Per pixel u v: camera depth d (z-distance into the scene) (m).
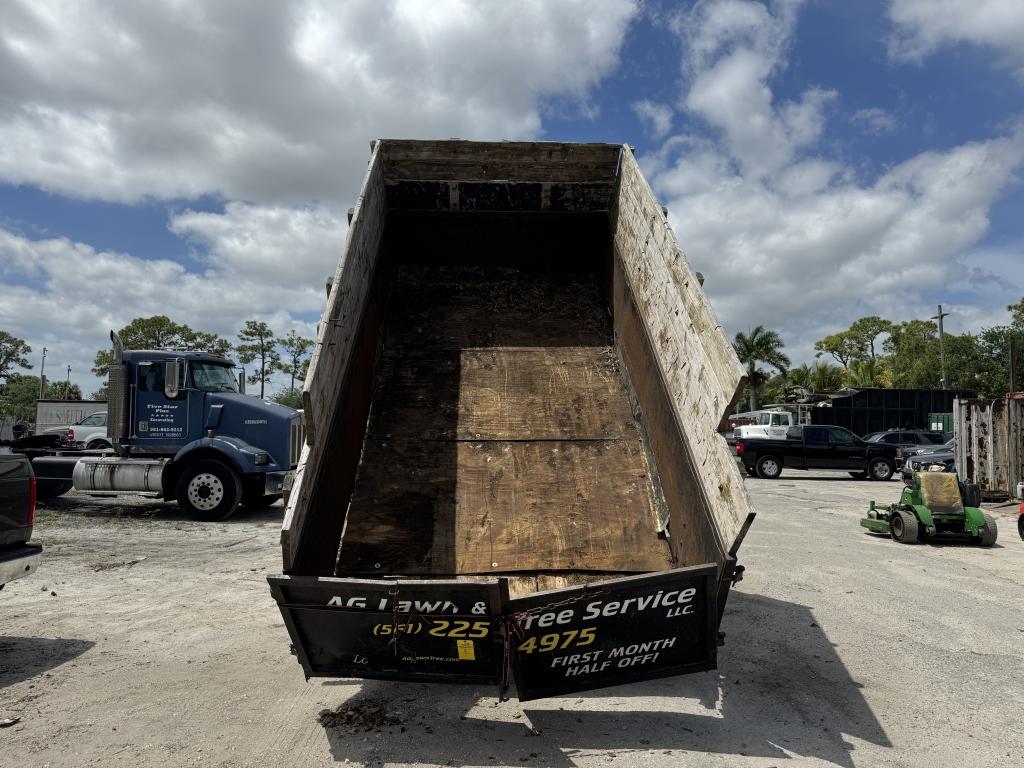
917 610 5.94
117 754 3.20
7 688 4.00
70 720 3.57
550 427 5.09
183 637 4.96
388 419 5.05
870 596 6.39
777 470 21.28
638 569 4.03
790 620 5.57
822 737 3.50
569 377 5.58
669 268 4.34
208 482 10.77
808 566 7.68
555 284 6.66
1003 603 6.25
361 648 3.26
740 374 3.01
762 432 22.39
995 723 3.71
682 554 3.86
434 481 4.57
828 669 4.50
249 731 3.46
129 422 11.16
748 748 3.35
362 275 4.87
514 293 6.50
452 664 3.27
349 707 3.76
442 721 3.60
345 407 4.20
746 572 7.28
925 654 4.82
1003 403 15.16
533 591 3.85
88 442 17.72
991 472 15.13
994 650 4.93
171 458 11.14
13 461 4.85
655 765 3.15
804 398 29.73
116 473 10.88
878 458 20.64
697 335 3.73
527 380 5.52
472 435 4.97
